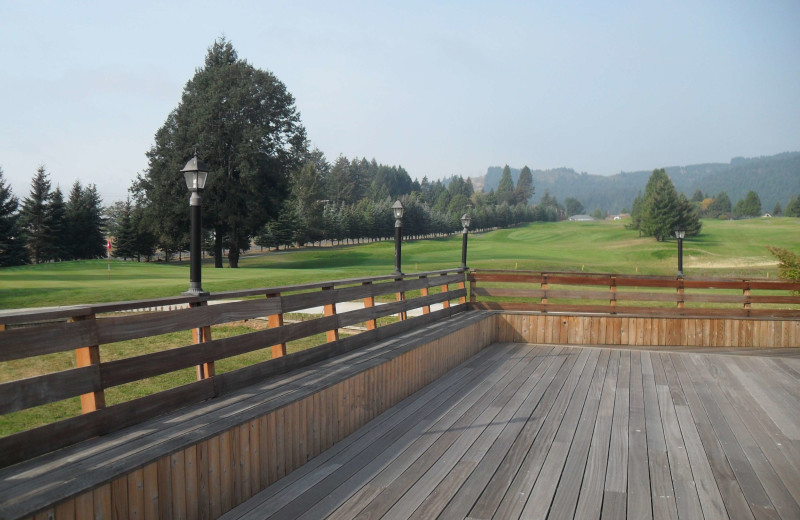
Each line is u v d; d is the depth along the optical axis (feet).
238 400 12.89
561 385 22.09
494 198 542.57
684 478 13.24
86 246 180.96
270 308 15.11
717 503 11.94
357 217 256.73
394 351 19.44
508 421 17.39
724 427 17.17
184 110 126.11
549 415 18.12
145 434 10.37
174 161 117.80
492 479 12.93
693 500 12.06
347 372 16.06
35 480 8.23
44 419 22.31
